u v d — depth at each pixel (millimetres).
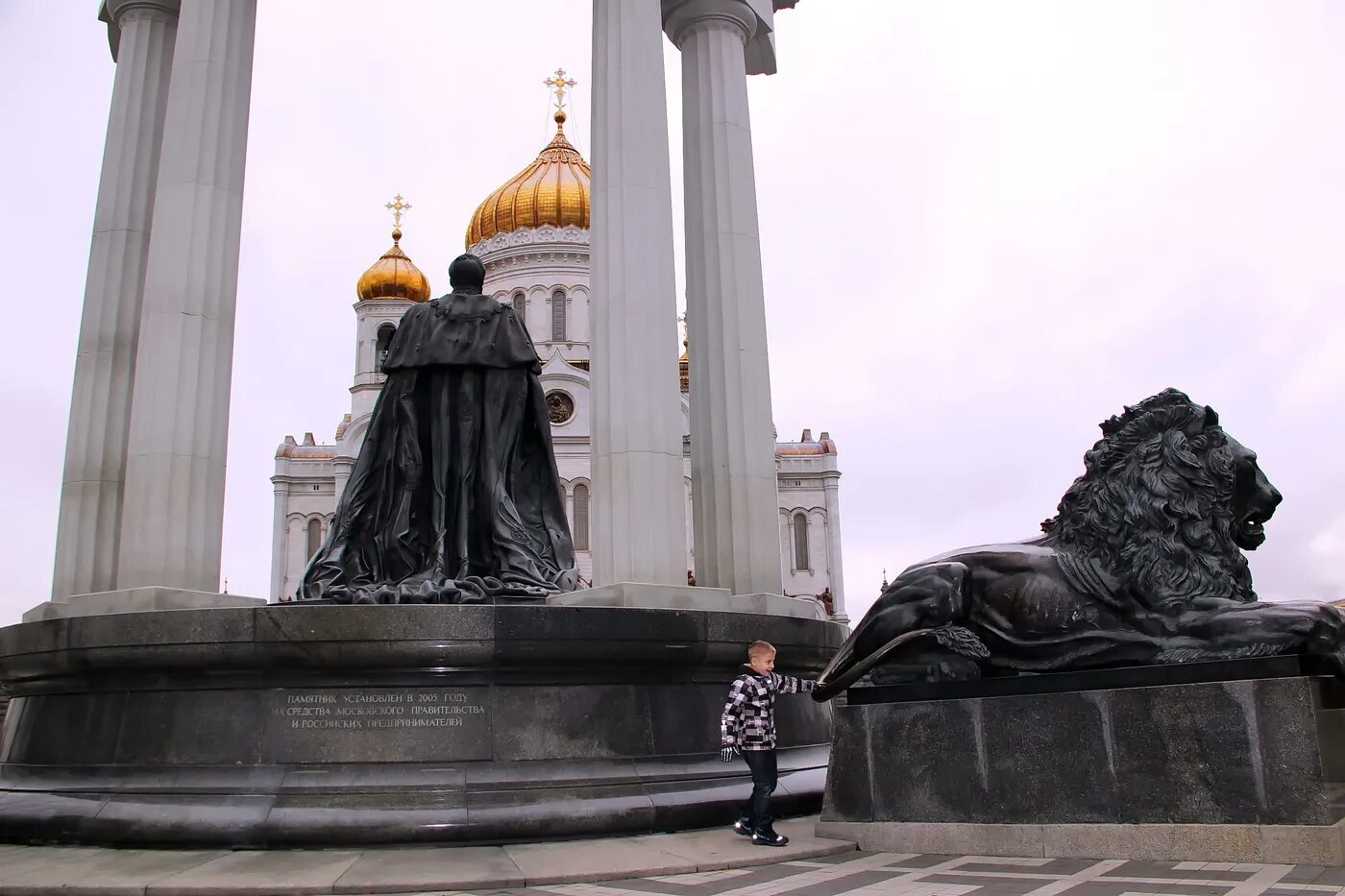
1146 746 6590
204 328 11094
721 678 9859
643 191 11484
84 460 11891
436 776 8289
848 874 6520
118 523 11914
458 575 10859
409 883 6617
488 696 8656
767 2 14656
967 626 7609
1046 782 6902
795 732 10734
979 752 7191
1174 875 5820
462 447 11273
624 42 11953
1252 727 6270
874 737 7703
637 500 10656
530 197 64500
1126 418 7473
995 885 5805
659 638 9188
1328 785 6066
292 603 10484
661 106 11961
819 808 9797
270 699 8547
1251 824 6176
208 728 8555
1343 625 6453
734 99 13805
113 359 12227
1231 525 7129
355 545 11203
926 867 6609
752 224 13461
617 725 9000
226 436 11258
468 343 11414
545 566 11117
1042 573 7387
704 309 13227
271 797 8117
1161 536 7039
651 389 10977
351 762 8344
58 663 9125
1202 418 7301
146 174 12891
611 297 11227
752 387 12844
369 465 11406
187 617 8602
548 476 11797
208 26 11828
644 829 8367
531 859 7348
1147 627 6918
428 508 11242
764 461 12711
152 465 10555
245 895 6477
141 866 7254
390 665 8508
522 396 11664
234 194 11781
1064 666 7137
